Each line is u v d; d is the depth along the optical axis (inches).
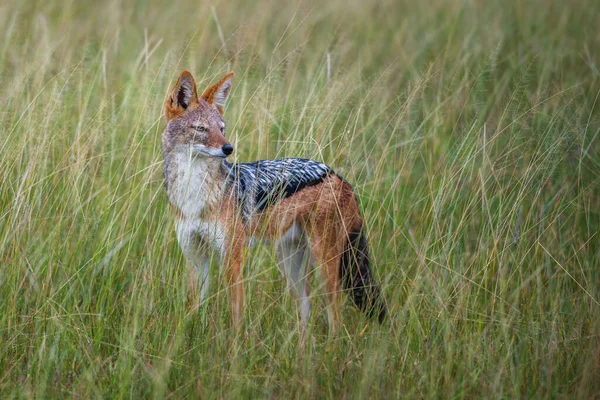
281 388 441.4
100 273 533.3
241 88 765.3
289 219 566.3
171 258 540.1
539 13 1153.4
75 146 620.7
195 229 541.3
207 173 538.9
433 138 721.6
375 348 467.5
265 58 908.0
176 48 842.8
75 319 492.1
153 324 488.1
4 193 560.4
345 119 743.7
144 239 585.9
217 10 1083.9
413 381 446.3
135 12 1184.2
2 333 472.4
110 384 438.6
